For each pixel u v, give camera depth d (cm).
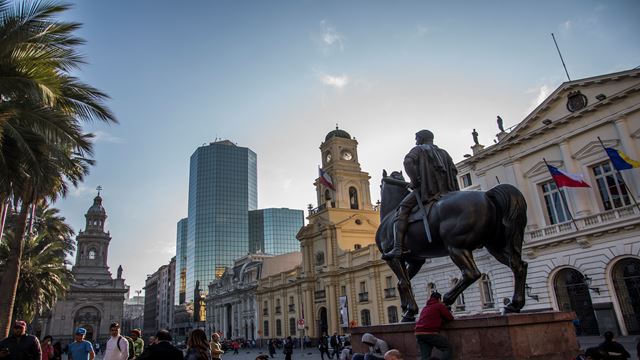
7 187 1479
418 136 846
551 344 586
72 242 4922
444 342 600
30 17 1342
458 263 668
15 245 1830
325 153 6159
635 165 2361
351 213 5572
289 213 17812
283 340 5862
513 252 658
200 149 17162
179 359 656
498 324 580
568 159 2809
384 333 750
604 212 2562
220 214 16212
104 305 9412
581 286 2658
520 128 3091
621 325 2417
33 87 1266
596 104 2662
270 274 7444
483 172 3331
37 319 5181
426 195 751
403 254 756
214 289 9856
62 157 1619
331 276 5197
